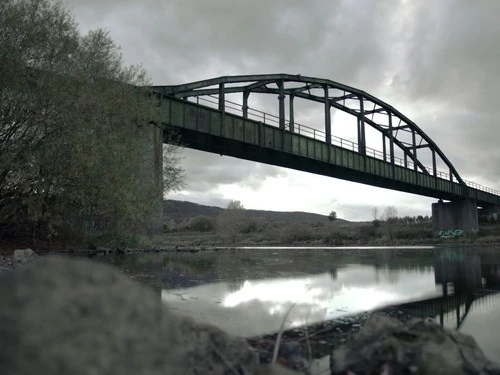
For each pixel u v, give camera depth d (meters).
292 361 5.23
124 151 23.55
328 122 61.03
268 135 46.44
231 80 47.28
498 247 57.22
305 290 11.85
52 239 26.38
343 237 84.00
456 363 4.50
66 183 21.72
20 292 2.79
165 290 11.37
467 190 95.44
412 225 112.00
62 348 2.66
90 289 3.03
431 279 15.19
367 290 12.13
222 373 3.88
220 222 92.44
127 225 28.11
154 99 30.08
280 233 91.69
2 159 19.62
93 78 24.34
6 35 19.98
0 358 2.52
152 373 2.97
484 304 10.09
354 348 5.12
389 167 68.00
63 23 21.73
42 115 20.66
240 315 8.19
